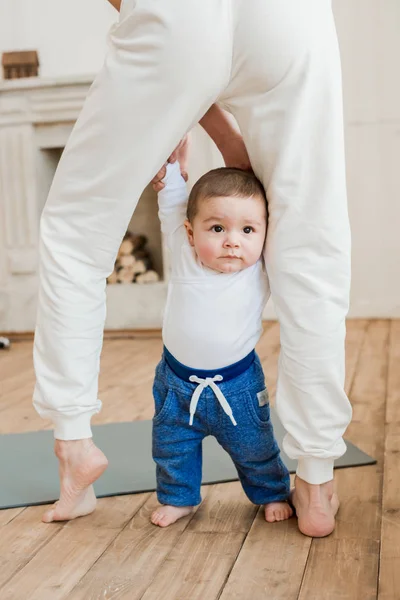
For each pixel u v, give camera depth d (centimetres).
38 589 125
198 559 135
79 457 150
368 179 445
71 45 452
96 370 150
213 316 143
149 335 415
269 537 144
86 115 131
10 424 234
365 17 434
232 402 146
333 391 137
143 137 129
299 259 134
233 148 158
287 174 130
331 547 138
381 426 220
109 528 151
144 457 194
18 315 440
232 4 119
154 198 466
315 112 128
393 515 152
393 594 120
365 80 438
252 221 140
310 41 124
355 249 451
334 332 135
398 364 313
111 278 445
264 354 343
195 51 118
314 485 142
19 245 434
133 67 122
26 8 452
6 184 429
